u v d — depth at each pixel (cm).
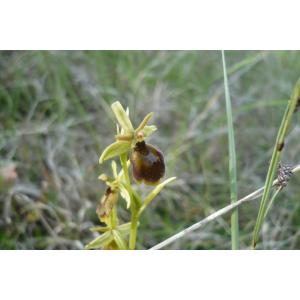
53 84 28
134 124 27
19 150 25
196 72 30
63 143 25
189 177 25
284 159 25
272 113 28
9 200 22
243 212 23
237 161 26
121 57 30
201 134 26
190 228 15
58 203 23
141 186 23
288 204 23
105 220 15
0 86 27
